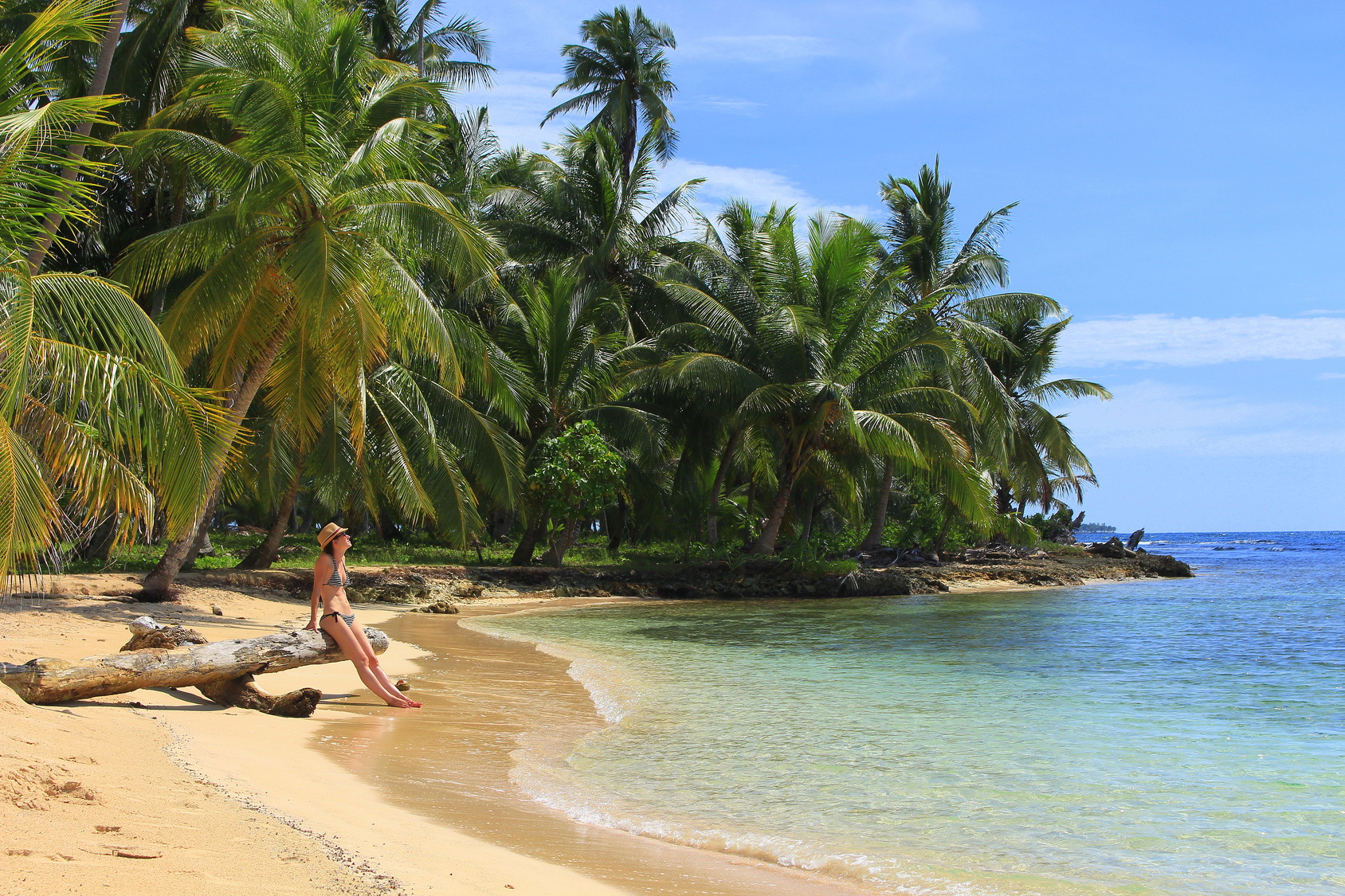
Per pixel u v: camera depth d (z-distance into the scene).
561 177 32.03
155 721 6.28
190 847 3.63
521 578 23.23
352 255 13.14
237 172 13.90
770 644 13.99
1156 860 4.61
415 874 3.75
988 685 10.26
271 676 9.23
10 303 7.06
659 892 4.00
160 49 19.27
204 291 13.18
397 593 19.62
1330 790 5.93
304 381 14.73
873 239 27.61
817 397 26.48
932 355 26.88
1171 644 14.51
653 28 37.12
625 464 27.05
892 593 25.95
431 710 8.16
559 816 5.15
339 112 14.73
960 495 26.67
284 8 14.33
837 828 5.06
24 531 6.97
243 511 40.22
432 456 19.84
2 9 8.00
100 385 7.56
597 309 26.92
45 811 3.78
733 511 29.88
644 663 11.54
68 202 7.35
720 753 6.77
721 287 29.73
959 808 5.46
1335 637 15.42
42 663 6.46
